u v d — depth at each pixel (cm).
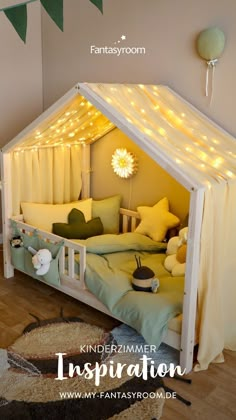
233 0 267
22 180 339
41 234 307
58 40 391
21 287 329
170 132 259
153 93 289
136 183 357
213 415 200
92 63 364
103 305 267
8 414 197
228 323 250
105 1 340
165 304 235
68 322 277
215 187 216
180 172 216
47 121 284
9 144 310
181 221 332
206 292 223
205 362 232
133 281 257
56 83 405
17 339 257
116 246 311
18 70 404
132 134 234
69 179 375
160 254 317
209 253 220
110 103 249
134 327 240
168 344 236
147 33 318
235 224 239
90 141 376
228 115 283
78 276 289
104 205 360
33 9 397
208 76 288
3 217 332
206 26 283
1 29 387
